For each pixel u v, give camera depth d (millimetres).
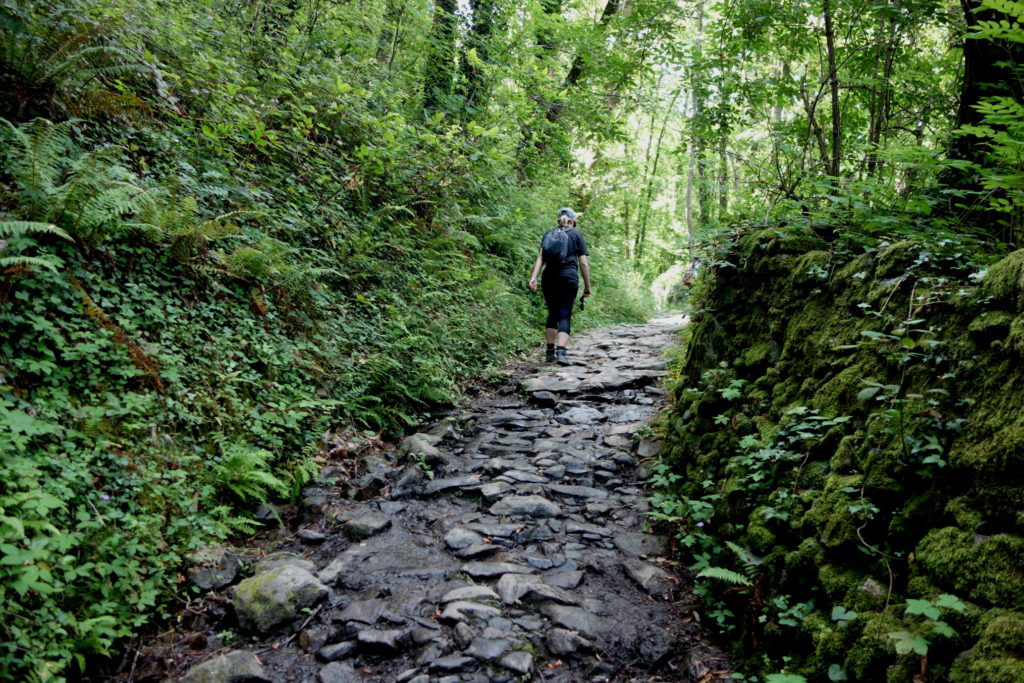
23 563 2477
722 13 6820
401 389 5520
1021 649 1576
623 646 2650
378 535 3615
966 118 4020
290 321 5031
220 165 5480
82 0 5090
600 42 9461
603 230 13812
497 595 2982
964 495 1984
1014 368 1933
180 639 2762
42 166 3691
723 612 2734
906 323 2348
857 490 2357
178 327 4113
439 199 7754
